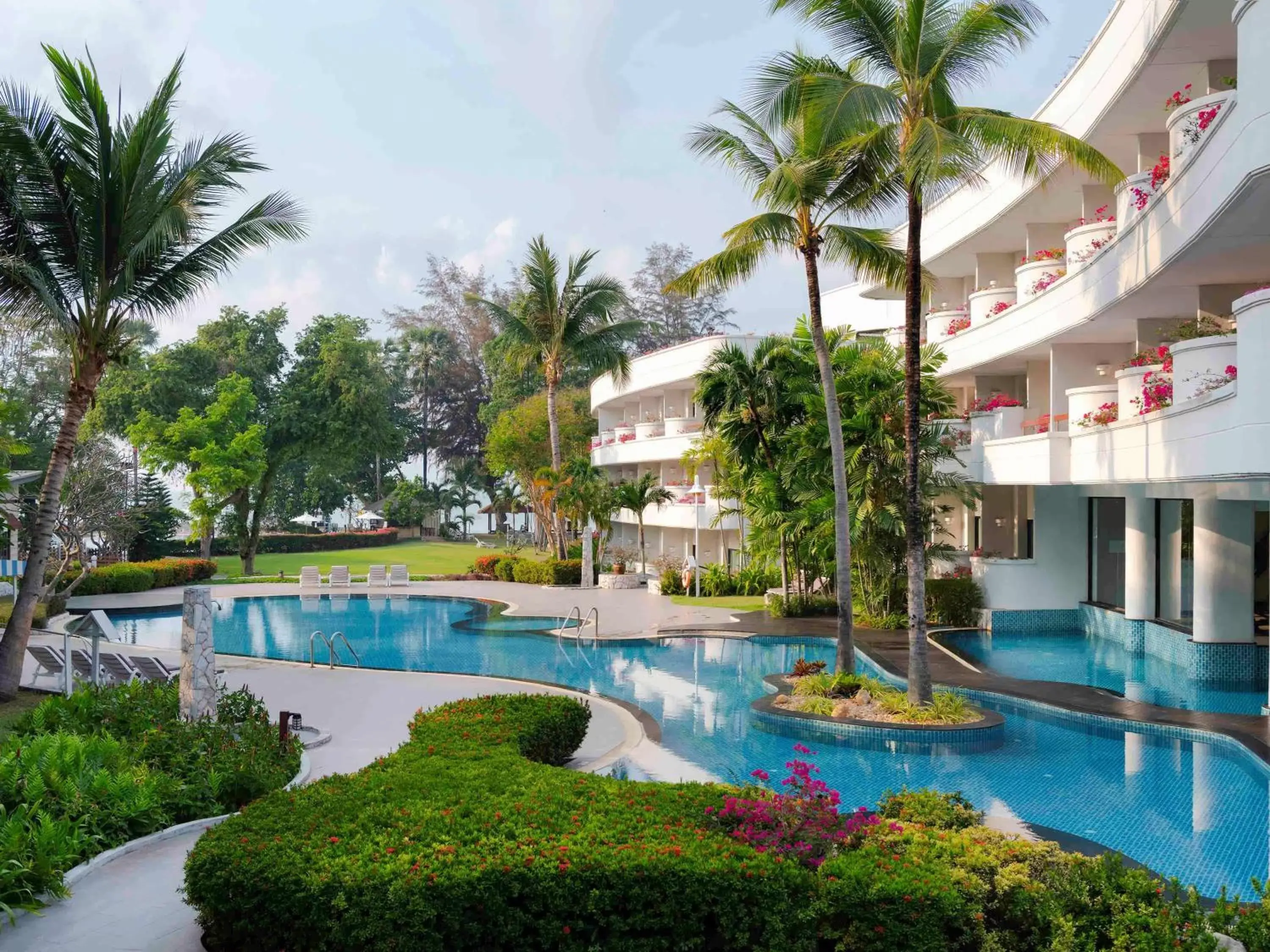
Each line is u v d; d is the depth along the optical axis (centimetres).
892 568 2448
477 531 8312
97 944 686
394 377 8338
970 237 2580
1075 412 1902
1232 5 1435
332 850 686
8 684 1559
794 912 660
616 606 3139
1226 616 1838
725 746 1387
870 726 1430
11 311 1617
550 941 650
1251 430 1066
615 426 5144
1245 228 1234
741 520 3650
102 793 906
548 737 1168
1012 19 1322
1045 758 1323
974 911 645
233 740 1108
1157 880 700
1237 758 1315
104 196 1517
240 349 5841
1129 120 1852
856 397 2314
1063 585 2508
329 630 2744
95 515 3030
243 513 4944
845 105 1312
